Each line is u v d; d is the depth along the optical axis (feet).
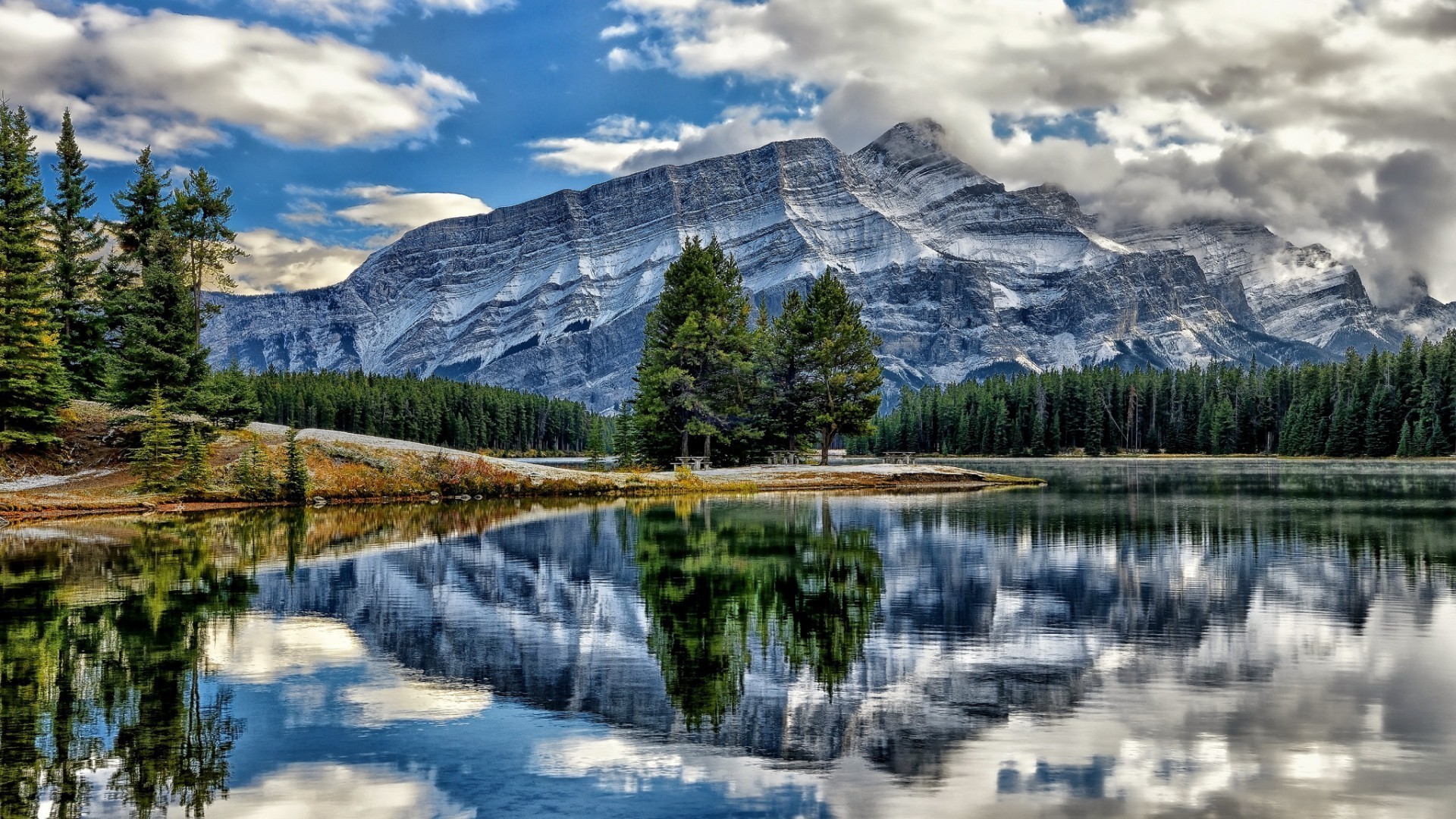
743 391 289.12
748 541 129.80
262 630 74.69
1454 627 72.59
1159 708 53.01
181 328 217.36
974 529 144.66
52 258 209.87
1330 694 55.21
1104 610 80.07
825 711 53.26
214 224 237.04
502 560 113.19
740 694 56.85
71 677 60.95
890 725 50.75
